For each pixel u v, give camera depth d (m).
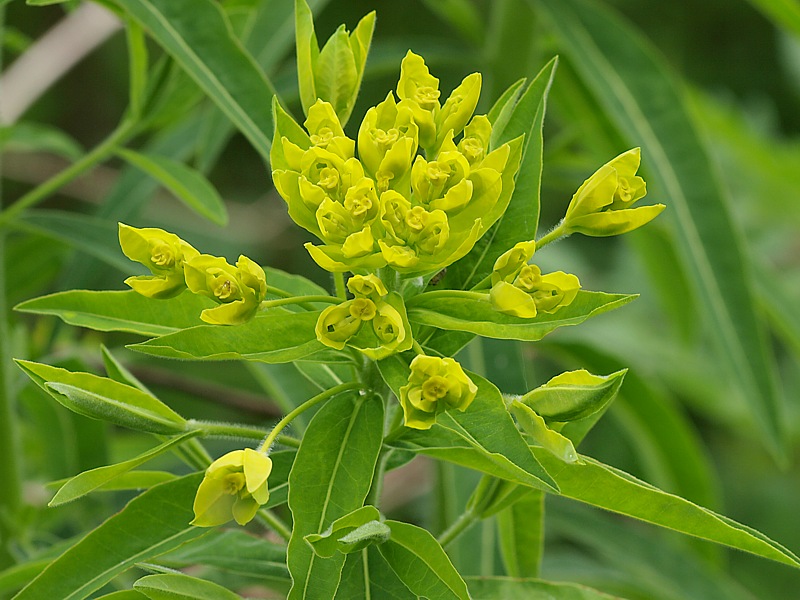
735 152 0.85
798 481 1.00
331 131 0.44
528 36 0.63
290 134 0.44
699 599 0.60
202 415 0.89
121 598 0.45
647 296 0.97
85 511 0.63
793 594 0.96
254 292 0.43
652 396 0.65
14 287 0.62
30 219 0.56
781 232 0.94
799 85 1.06
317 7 0.59
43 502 0.62
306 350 0.44
